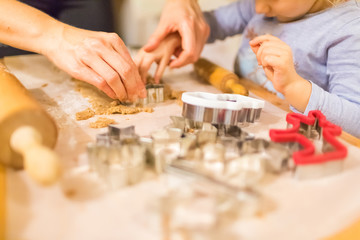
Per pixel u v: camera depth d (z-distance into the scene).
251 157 0.36
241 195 0.32
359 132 0.51
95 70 0.48
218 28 0.79
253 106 0.45
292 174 0.37
